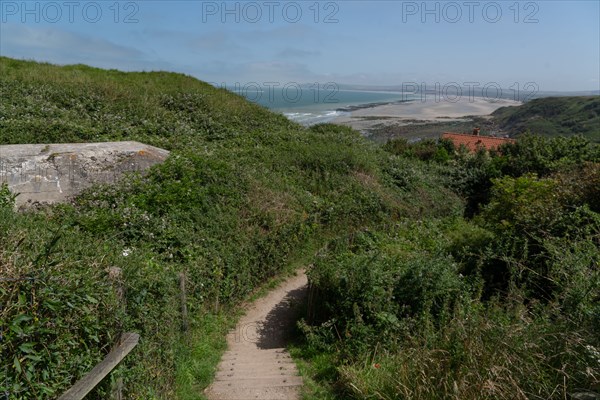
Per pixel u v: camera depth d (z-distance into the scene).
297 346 7.39
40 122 14.25
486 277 8.16
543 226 8.38
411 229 12.03
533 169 21.11
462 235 10.65
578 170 12.84
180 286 6.49
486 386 4.18
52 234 5.30
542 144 22.34
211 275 8.11
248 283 9.23
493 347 4.62
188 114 20.52
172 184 10.46
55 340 3.23
